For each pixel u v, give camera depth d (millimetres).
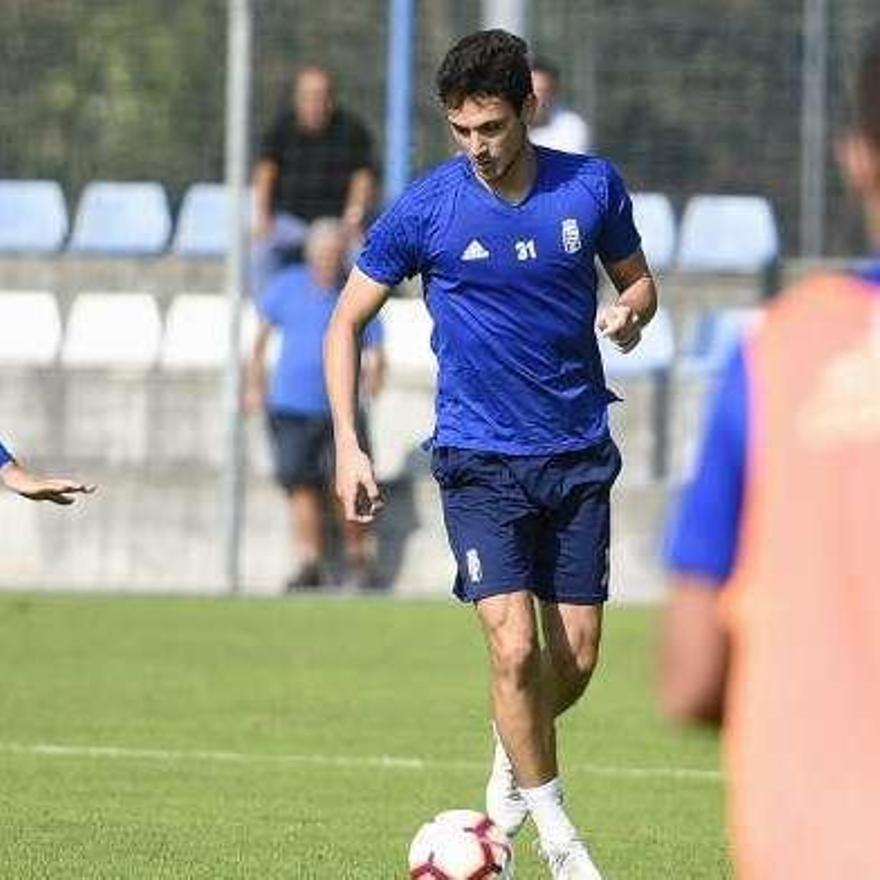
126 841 26359
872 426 10922
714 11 52312
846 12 52062
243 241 49062
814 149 52562
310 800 29188
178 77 54062
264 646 43500
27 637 44375
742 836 10867
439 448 23641
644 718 36344
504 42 22969
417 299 53875
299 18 53188
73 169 54406
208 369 52938
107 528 51438
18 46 53594
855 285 11211
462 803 29141
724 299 53344
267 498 50812
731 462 11086
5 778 30531
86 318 55156
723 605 11109
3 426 52656
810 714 10766
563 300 23438
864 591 10812
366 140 51188
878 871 10570
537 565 23766
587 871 22594
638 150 52625
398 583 50656
